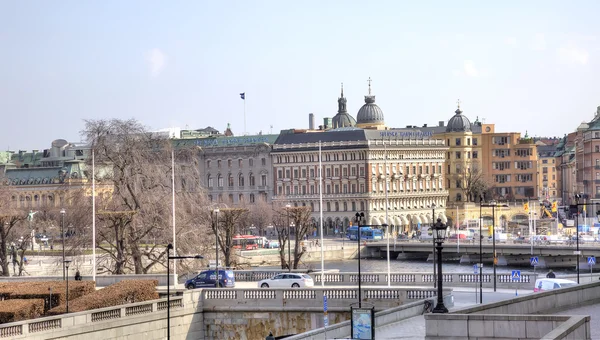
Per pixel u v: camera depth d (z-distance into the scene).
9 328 91.44
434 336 60.09
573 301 75.06
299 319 110.00
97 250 196.00
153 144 180.12
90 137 169.75
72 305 108.19
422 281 130.38
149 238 174.25
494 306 66.75
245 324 111.94
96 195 178.12
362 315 79.88
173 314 109.56
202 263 172.38
